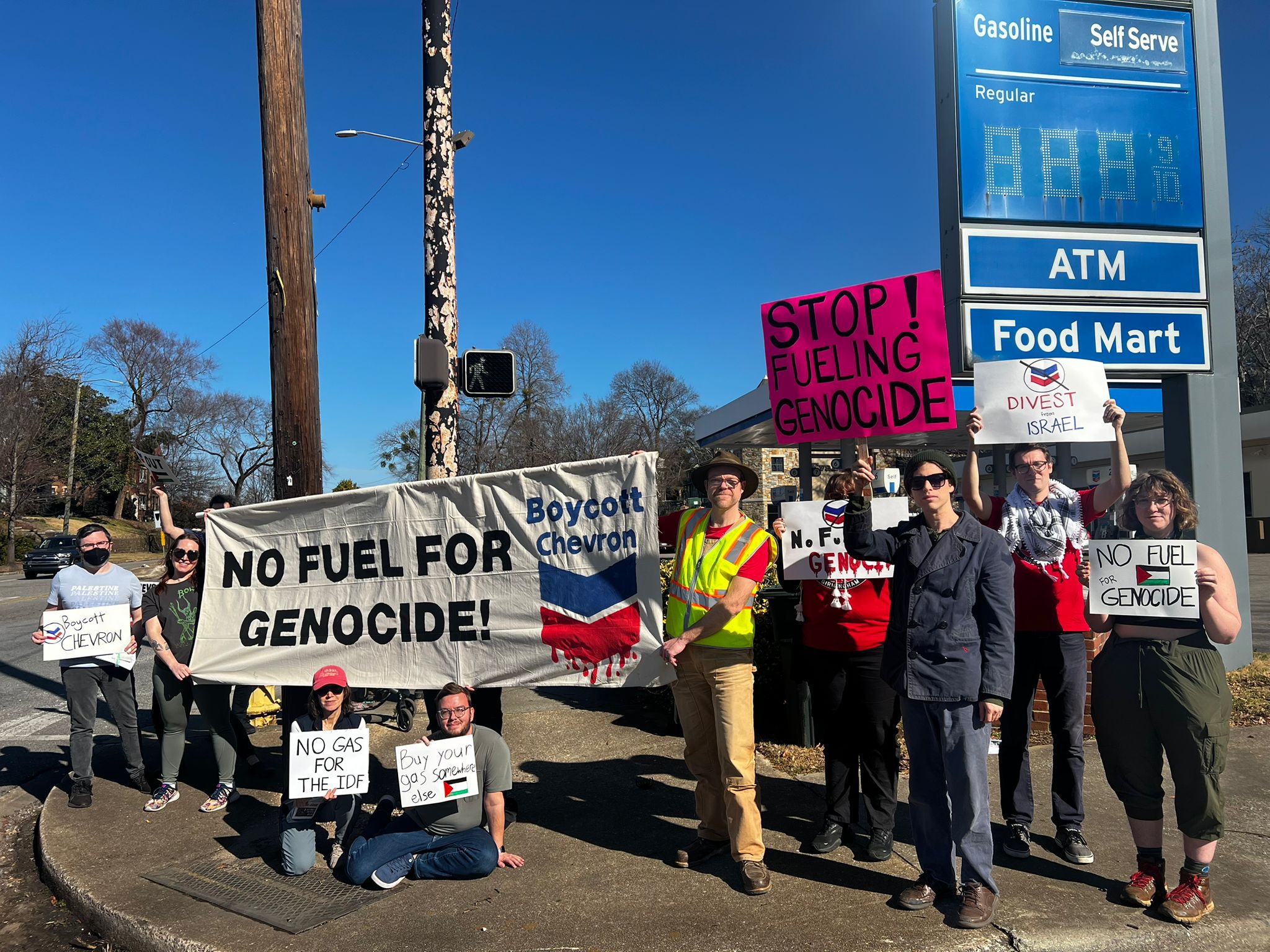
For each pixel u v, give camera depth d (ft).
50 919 13.16
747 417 38.83
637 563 13.64
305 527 16.28
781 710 20.40
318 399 20.68
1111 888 11.78
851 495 12.05
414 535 15.40
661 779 17.37
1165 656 10.87
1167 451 24.61
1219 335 23.91
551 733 20.92
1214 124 24.07
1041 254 23.06
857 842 13.43
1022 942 10.41
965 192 22.70
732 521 12.76
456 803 12.93
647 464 13.65
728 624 12.40
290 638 16.11
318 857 13.99
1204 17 24.06
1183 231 23.82
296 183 20.26
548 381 155.63
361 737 13.37
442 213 21.11
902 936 10.57
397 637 15.38
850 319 15.51
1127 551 11.00
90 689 17.04
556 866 13.16
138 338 206.69
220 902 12.34
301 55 20.53
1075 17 23.36
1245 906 11.25
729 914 11.31
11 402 134.51
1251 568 59.82
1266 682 22.17
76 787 16.84
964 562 11.10
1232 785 15.78
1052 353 23.03
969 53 22.82
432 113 21.07
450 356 21.18
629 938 10.78
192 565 17.24
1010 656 10.77
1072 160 23.24
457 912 11.73
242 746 18.89
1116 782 11.44
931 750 11.31
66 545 110.52
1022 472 13.28
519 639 14.48
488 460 150.71
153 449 207.10
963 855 10.91
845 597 13.12
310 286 20.48
